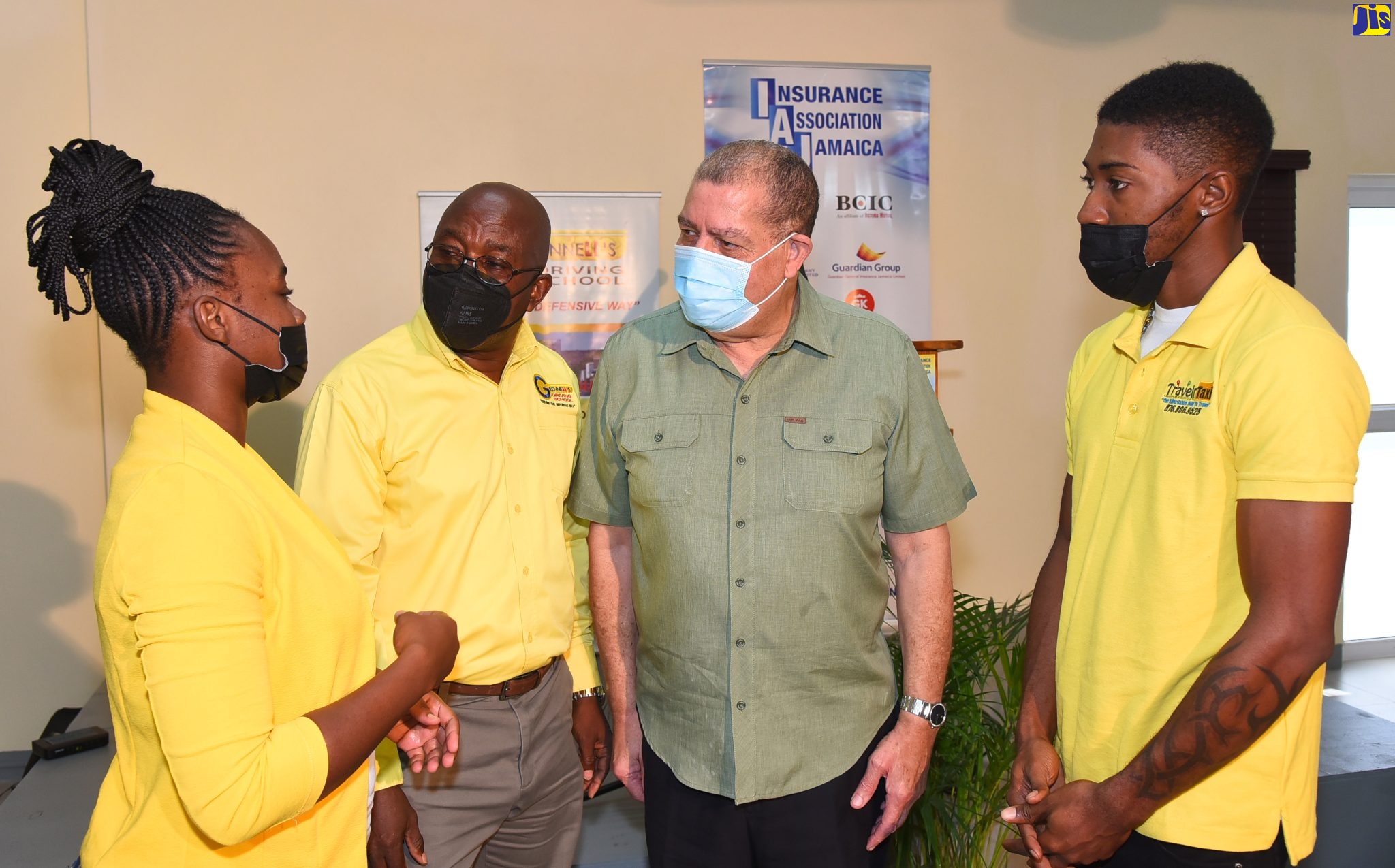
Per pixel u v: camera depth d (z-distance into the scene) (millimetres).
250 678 922
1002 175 4121
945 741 2307
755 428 1542
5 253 3342
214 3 3443
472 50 3646
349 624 1125
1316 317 1223
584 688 1987
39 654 3453
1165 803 1219
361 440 1688
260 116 3500
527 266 1768
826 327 1588
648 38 3781
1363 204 4523
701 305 1483
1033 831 1397
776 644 1518
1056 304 4207
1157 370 1358
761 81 3848
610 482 1688
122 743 1058
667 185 3832
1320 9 4316
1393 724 3131
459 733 1610
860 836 1564
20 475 3410
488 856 1900
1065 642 1459
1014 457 4223
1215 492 1245
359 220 3598
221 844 924
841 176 3918
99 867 999
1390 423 4637
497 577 1757
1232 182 1269
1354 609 4664
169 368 1043
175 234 1018
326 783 986
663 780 1611
